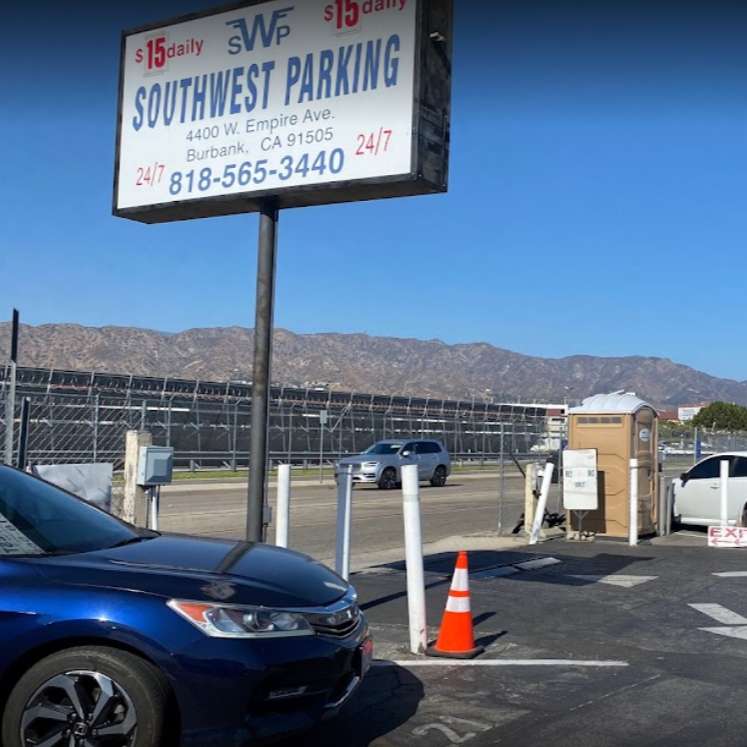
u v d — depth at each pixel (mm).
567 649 7520
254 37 8711
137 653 4344
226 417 36719
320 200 8695
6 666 4363
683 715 5828
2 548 4902
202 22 8992
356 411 44156
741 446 48625
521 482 34781
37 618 4359
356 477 29359
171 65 9164
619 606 9266
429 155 8062
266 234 8750
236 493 26422
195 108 9000
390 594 9703
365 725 5613
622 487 14977
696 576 11109
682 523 16562
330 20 8359
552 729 5555
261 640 4453
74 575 4566
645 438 15438
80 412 25188
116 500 10453
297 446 40719
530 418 58562
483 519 19312
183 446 34594
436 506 22578
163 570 4723
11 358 8992
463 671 6812
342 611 4914
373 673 6746
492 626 8328
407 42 8008
